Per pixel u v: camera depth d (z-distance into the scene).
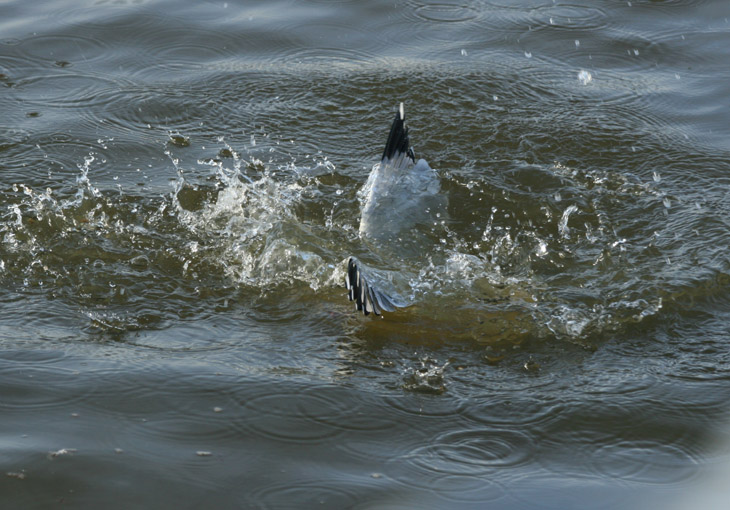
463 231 9.26
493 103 12.06
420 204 9.50
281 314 7.82
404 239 8.95
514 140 11.17
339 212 9.67
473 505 5.35
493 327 7.59
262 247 8.83
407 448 5.93
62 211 9.36
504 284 8.29
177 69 12.97
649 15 15.01
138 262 8.56
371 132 11.46
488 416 6.33
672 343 7.37
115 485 5.42
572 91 12.48
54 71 12.77
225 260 8.68
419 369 6.96
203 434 5.98
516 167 10.56
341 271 8.34
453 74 12.80
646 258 8.71
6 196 9.59
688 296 8.00
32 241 8.78
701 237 9.02
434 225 9.27
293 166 10.59
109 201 9.61
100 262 8.52
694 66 13.26
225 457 5.74
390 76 12.73
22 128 11.12
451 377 6.86
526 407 6.44
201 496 5.36
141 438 5.89
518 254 8.88
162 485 5.44
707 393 6.63
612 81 12.79
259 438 5.96
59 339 7.20
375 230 9.04
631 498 5.45
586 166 10.62
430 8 15.26
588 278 8.41
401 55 13.48
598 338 7.45
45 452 5.69
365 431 6.09
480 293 8.12
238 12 14.95
